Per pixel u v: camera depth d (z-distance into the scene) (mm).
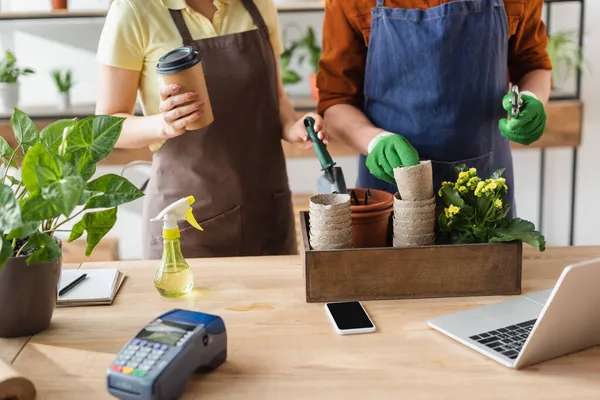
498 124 2127
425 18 2027
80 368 1252
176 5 2041
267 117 2182
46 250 1292
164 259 1558
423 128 2107
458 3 2010
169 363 1116
